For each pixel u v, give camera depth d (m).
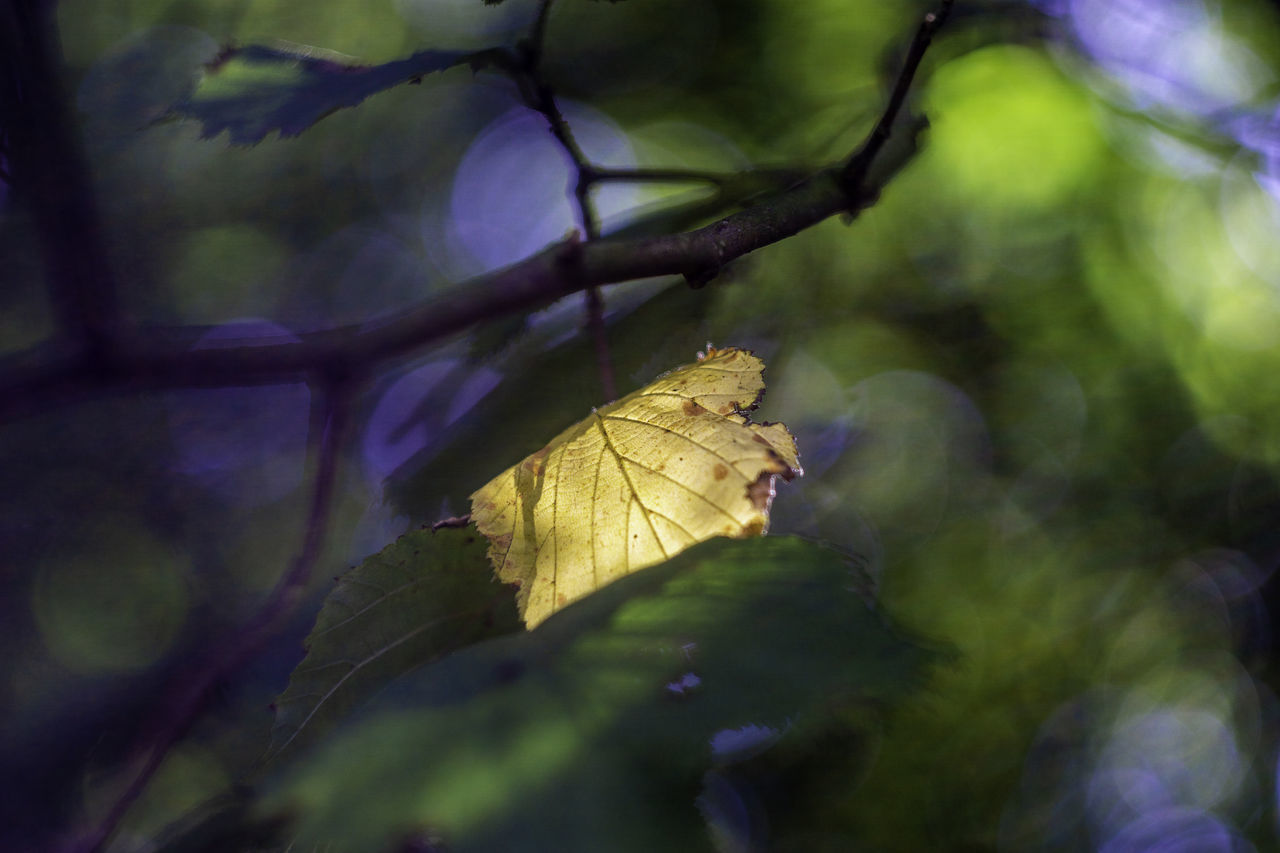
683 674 0.77
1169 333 1.85
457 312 0.88
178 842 0.72
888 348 1.85
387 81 0.88
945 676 0.77
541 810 0.67
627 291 0.93
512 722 0.75
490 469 0.88
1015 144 1.85
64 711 1.87
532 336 0.91
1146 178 1.91
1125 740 2.04
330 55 0.90
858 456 2.11
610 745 0.72
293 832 0.69
